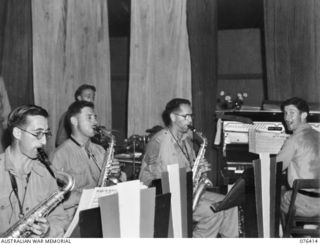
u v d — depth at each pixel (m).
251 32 8.64
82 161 3.17
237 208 3.49
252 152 4.13
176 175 2.74
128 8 7.51
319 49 5.16
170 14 5.61
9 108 4.83
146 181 3.70
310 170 3.45
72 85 5.84
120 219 1.91
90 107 3.24
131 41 5.70
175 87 5.62
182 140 3.88
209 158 5.36
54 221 2.45
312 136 3.52
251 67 8.63
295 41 5.26
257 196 2.78
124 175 3.71
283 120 4.14
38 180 2.39
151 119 5.69
